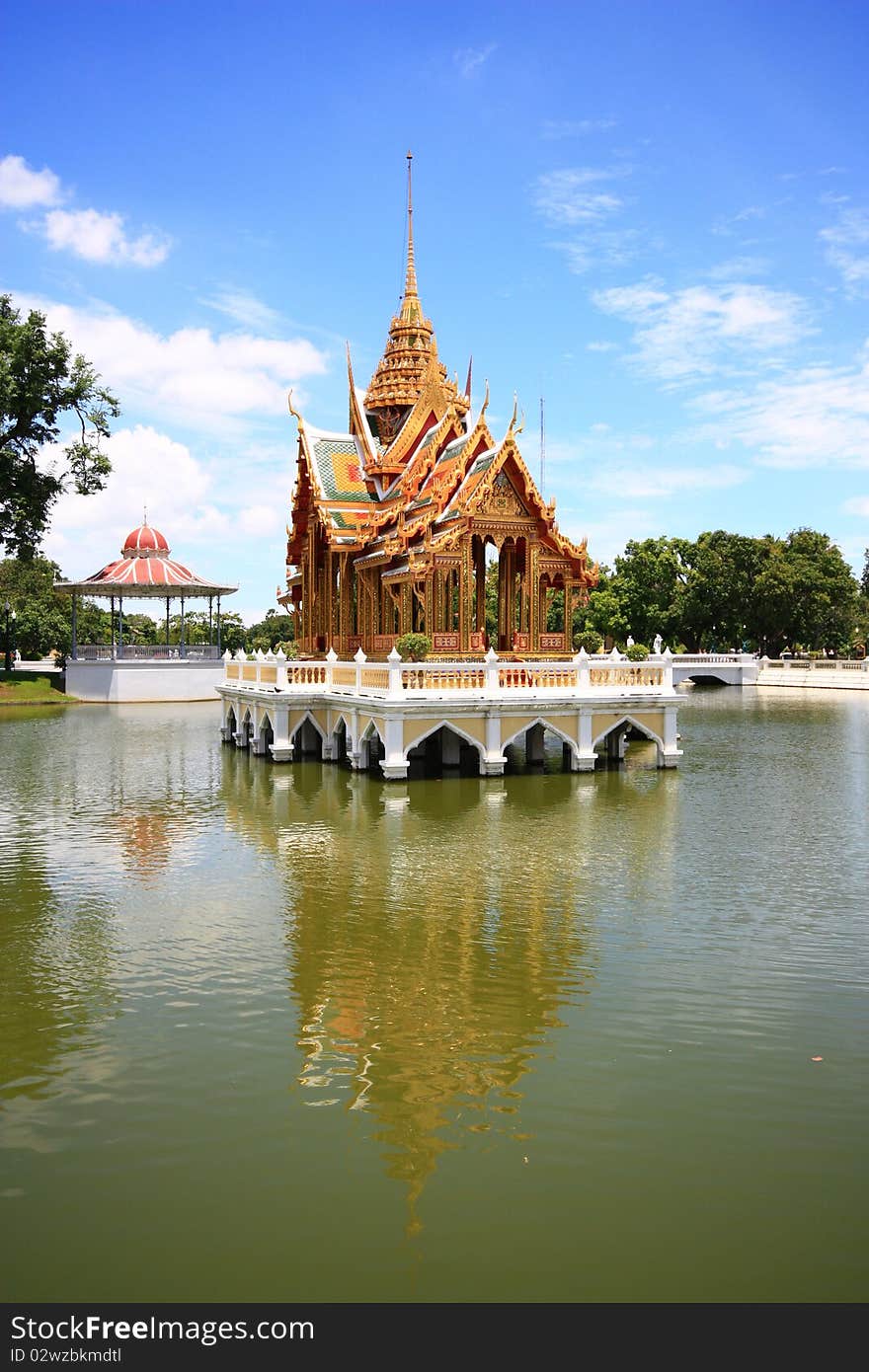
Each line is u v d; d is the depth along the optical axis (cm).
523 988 1080
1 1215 683
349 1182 716
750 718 4912
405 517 3212
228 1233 663
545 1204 689
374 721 2584
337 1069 892
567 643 3136
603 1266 629
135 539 6944
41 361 2480
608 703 2692
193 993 1079
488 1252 642
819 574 8406
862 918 1335
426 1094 846
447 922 1324
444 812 2131
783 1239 653
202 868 1656
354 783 2569
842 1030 968
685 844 1805
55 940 1268
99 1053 928
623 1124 793
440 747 2848
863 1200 693
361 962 1168
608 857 1703
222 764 3080
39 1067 900
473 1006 1033
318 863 1675
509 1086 858
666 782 2578
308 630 3847
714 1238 654
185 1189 710
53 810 2241
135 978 1126
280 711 2948
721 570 8394
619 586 8619
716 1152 753
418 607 3356
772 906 1391
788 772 2798
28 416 2508
